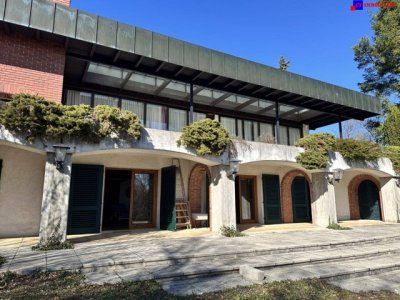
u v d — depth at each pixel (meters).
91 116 7.84
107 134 7.97
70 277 4.96
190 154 9.50
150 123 12.37
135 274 5.35
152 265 5.98
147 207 11.59
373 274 6.39
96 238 8.78
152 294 4.41
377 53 20.75
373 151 13.59
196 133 9.43
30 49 8.31
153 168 11.57
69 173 7.48
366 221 15.30
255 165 13.73
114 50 9.04
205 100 13.48
